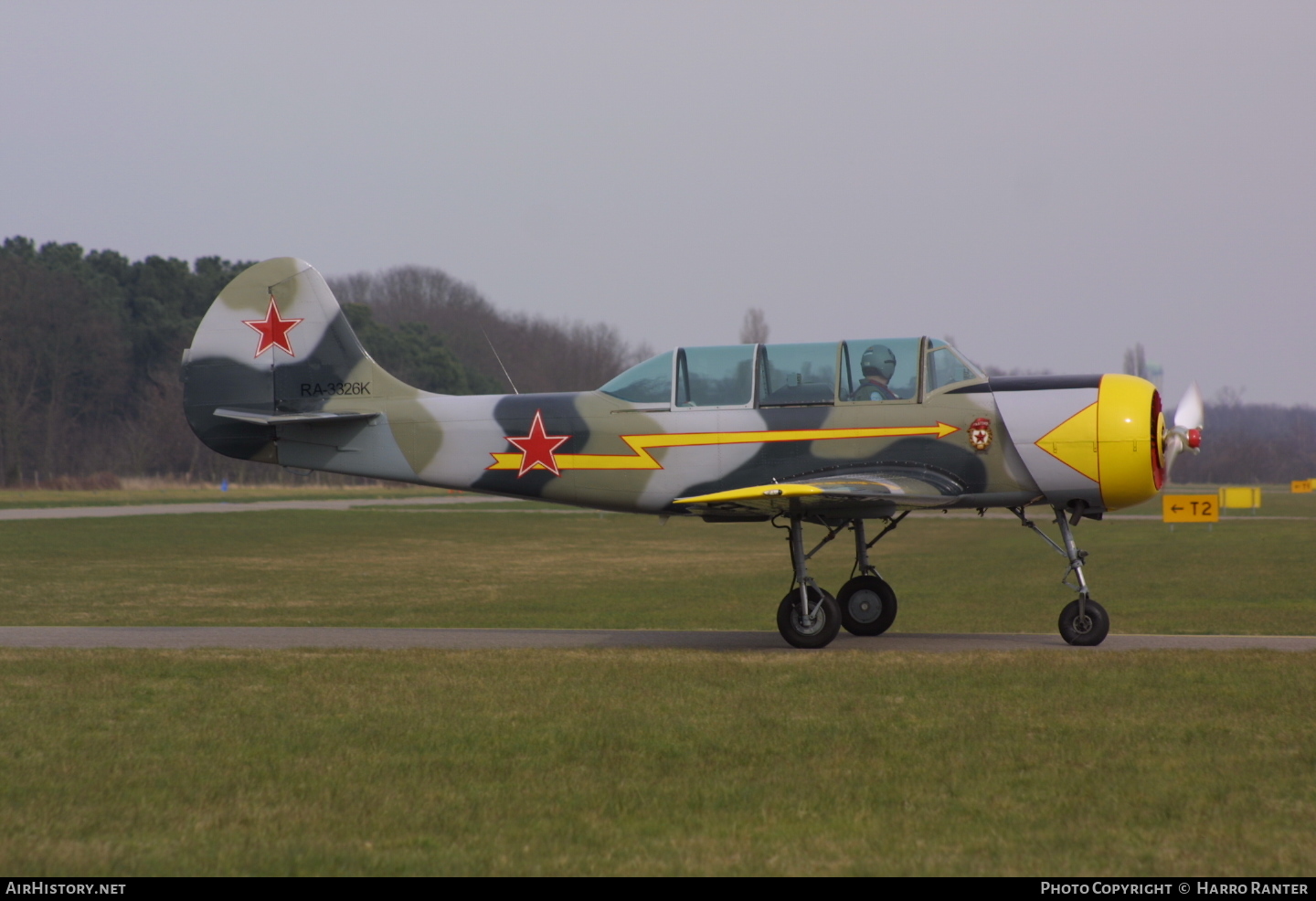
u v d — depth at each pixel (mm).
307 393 48688
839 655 38000
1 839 20078
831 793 22453
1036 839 19891
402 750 25719
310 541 128125
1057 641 43750
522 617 60031
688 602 69500
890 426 42469
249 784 23234
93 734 27141
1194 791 22266
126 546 114188
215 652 39500
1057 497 42281
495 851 19531
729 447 43688
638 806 21797
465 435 46875
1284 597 69438
